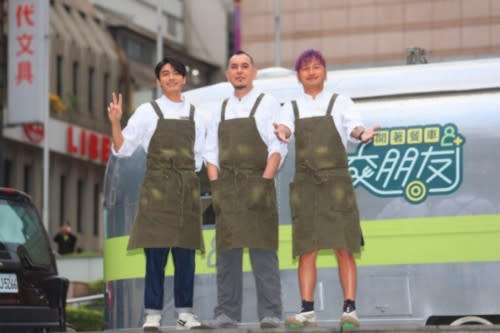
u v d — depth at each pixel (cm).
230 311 1107
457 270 1277
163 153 1080
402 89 1323
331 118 1070
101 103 5956
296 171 1076
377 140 1314
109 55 6062
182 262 1084
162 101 1093
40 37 4550
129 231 1411
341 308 1302
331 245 1053
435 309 1278
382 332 983
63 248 3853
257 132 1086
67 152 5434
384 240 1298
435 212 1289
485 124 1293
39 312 1320
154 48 6669
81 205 5725
